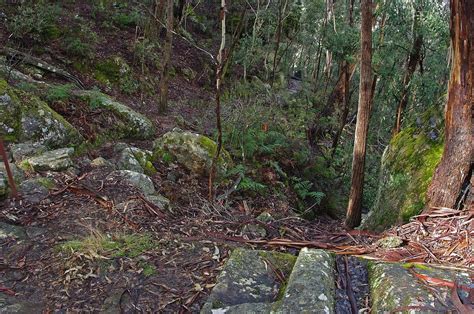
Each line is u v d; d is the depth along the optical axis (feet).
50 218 11.56
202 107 31.63
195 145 17.98
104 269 9.65
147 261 10.12
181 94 34.42
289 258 10.27
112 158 17.35
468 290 8.07
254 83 37.50
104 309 8.52
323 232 15.05
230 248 11.09
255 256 10.19
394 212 13.96
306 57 48.70
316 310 7.63
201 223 13.06
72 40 28.94
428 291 8.00
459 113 11.30
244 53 40.52
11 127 15.65
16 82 20.18
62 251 10.08
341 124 28.94
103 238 10.73
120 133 20.62
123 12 39.86
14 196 12.08
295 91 41.73
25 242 10.43
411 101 27.40
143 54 33.24
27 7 28.25
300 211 20.21
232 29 43.19
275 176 20.93
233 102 26.71
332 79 41.09
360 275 9.53
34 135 16.06
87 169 14.99
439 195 12.00
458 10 10.75
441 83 25.63
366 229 15.34
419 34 25.52
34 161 13.84
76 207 12.21
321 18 38.86
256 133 22.62
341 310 8.19
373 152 31.14
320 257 9.66
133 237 11.04
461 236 10.50
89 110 20.53
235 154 21.07
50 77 25.20
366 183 25.91
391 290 8.18
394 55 26.22
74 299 8.75
